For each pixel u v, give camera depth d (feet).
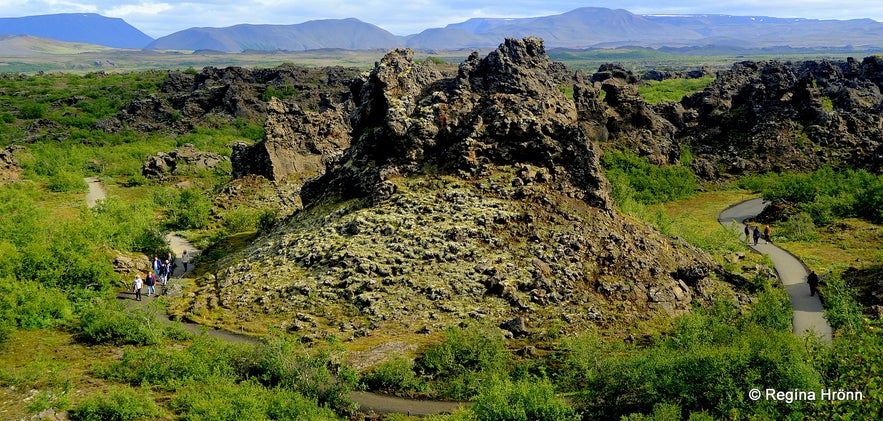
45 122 599.98
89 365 122.83
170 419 101.14
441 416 105.40
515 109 191.42
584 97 357.41
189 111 622.13
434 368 126.31
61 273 165.58
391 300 148.97
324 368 119.14
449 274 154.92
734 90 447.42
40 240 195.72
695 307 155.12
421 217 170.91
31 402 103.45
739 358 102.99
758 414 91.40
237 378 119.96
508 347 135.03
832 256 213.87
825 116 386.52
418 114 196.03
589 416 106.73
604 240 167.43
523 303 147.74
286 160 326.65
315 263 166.20
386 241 165.78
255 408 103.55
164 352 125.59
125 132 582.35
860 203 264.52
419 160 191.42
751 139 393.91
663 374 107.04
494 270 154.61
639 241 174.40
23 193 309.22
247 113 615.57
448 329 134.72
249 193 304.30
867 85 497.87
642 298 155.33
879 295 169.07
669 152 370.94
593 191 179.52
